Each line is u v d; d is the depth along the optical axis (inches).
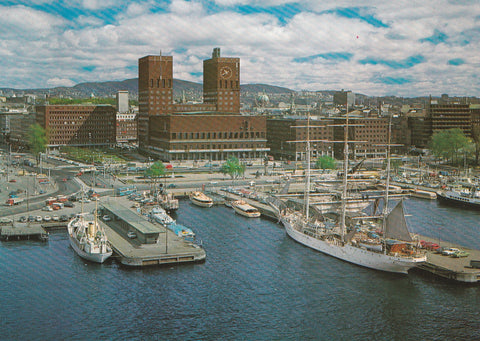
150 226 6914.4
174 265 6063.0
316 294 5275.6
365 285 5531.5
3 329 4451.3
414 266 5772.6
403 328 4586.6
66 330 4453.7
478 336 4448.8
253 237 7352.4
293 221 7534.5
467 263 5905.5
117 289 5310.0
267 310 4901.6
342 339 4399.6
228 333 4456.2
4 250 6510.8
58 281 5487.2
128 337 4362.7
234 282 5561.0
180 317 4724.4
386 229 6422.2
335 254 6441.9
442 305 5029.5
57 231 7455.7
